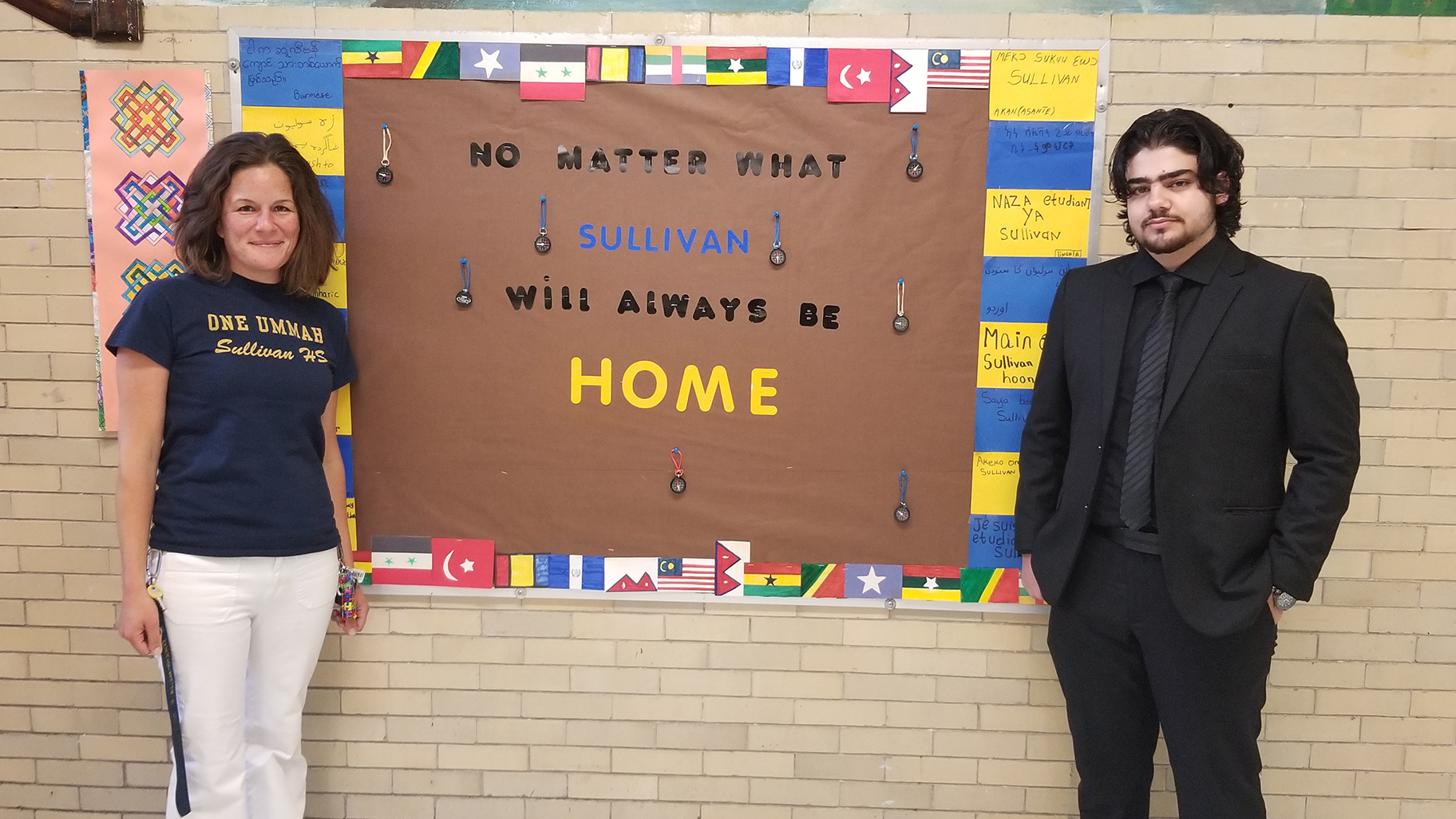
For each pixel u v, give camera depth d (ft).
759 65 7.11
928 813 7.70
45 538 7.61
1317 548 5.68
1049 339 6.63
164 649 5.96
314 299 6.68
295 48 7.17
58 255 7.39
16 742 7.82
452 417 7.41
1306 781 7.52
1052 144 7.11
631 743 7.72
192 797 6.11
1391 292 7.11
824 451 7.39
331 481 6.91
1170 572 5.83
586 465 7.44
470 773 7.77
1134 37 7.04
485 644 7.66
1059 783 7.61
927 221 7.20
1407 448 7.20
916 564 7.46
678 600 7.54
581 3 7.22
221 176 5.98
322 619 6.57
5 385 7.48
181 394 5.96
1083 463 6.23
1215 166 5.75
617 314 7.32
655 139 7.20
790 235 7.22
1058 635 6.63
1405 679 7.38
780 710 7.66
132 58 7.26
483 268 7.29
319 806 7.81
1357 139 7.02
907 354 7.30
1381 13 6.95
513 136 7.20
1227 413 5.77
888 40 7.06
